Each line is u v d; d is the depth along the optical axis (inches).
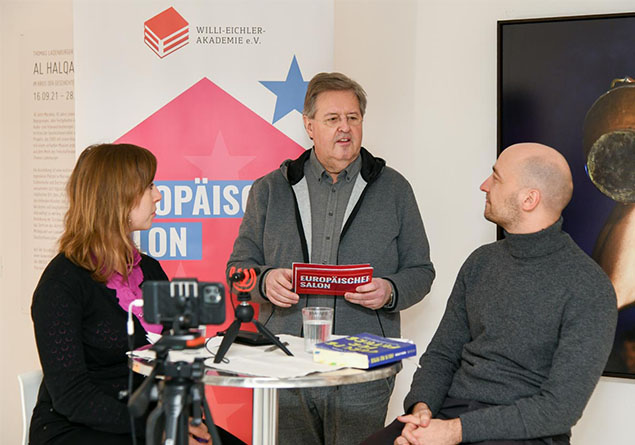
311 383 64.6
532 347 76.0
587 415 122.3
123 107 116.0
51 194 143.2
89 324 82.2
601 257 119.0
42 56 143.1
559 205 77.8
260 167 117.6
